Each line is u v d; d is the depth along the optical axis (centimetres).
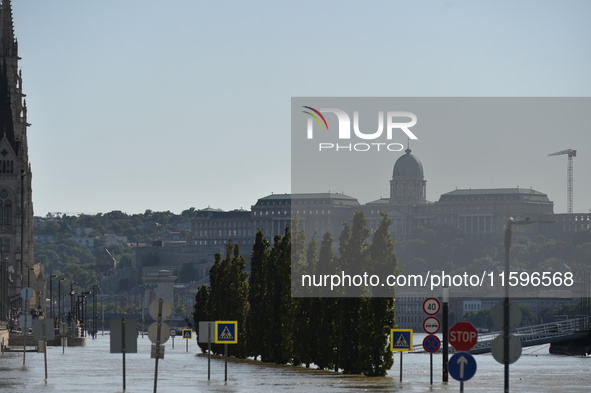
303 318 14038
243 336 17150
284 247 14950
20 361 15662
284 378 11519
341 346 12638
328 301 13350
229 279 17475
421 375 13038
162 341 7950
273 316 15412
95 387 9769
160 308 7975
